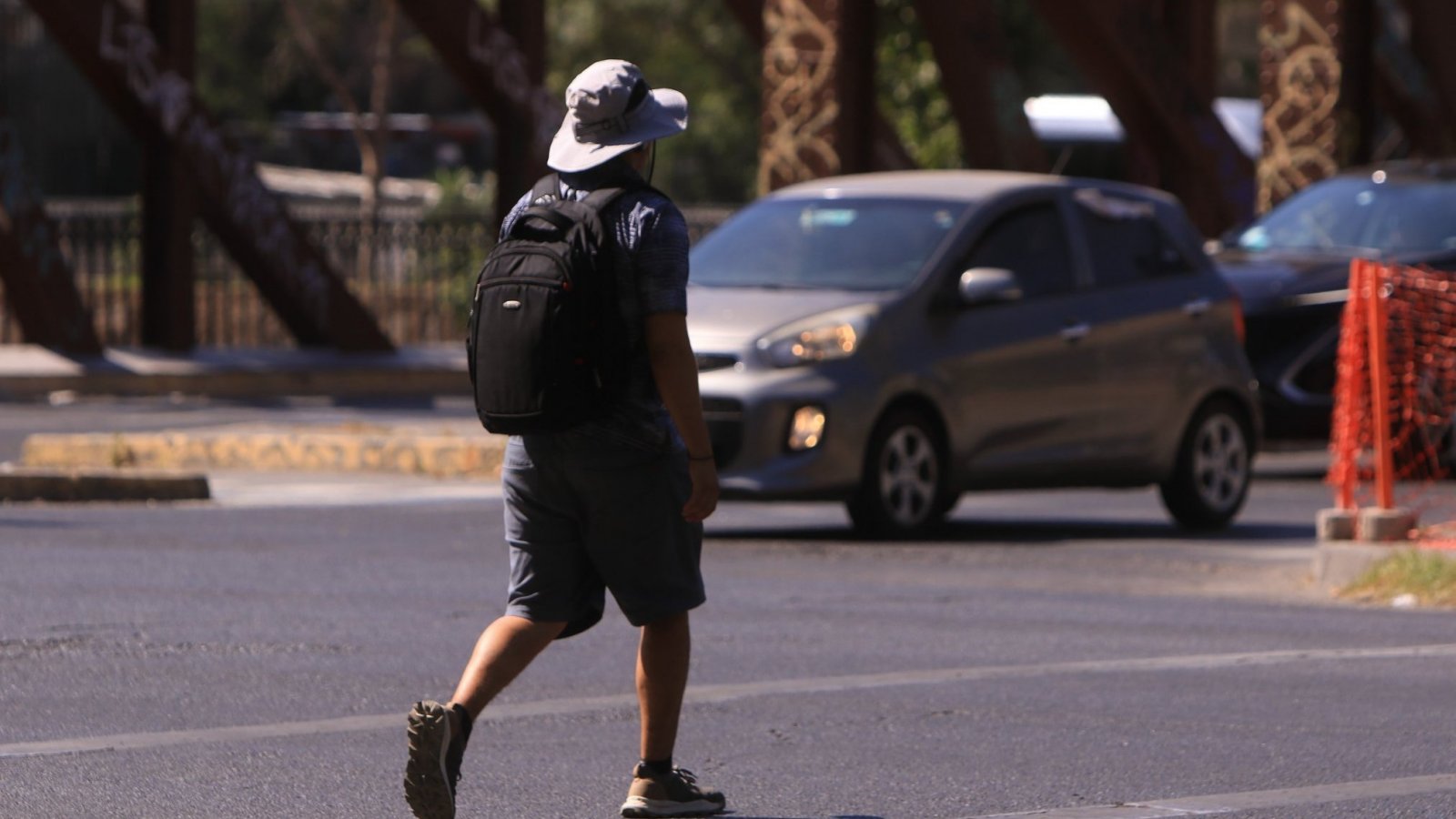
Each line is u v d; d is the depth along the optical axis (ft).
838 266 157.48
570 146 67.05
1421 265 203.21
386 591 121.19
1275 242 215.51
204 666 97.09
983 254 158.10
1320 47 277.64
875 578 133.18
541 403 64.95
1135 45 261.65
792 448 145.79
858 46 243.60
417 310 338.54
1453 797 74.84
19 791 73.15
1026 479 158.61
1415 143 358.84
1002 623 115.03
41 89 503.20
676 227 66.03
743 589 126.52
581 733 85.10
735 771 78.74
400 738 83.35
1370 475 196.03
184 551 135.13
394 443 191.11
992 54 247.09
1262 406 197.16
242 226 282.97
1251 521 174.19
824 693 94.17
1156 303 166.40
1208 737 85.30
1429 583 124.98
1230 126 444.96
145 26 274.98
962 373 153.38
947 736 85.20
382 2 591.78
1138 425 163.63
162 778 75.66
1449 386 171.22
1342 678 99.04
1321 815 72.02
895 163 284.20
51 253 267.39
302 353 288.71
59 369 263.90
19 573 123.24
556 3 611.06
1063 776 78.07
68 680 93.15
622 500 66.95
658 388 66.33
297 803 72.54
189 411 246.06
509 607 68.74
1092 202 167.02
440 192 504.02
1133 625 115.14
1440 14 287.07
